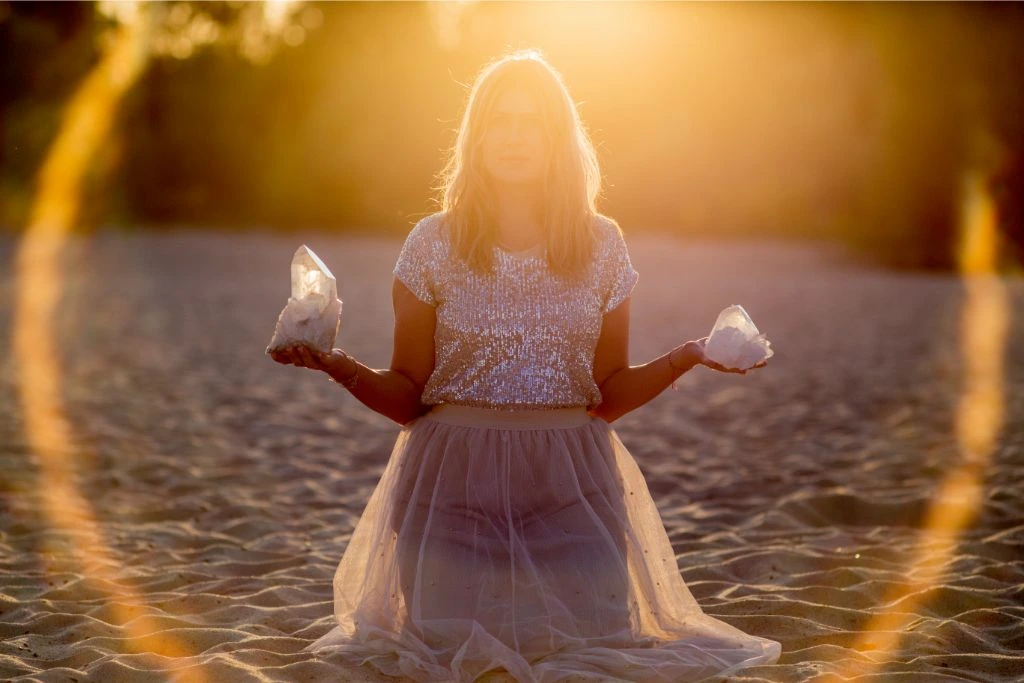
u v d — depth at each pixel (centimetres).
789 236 4084
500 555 335
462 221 339
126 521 539
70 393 913
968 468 637
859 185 3488
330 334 315
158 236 3816
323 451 707
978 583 427
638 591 348
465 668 323
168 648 362
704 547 493
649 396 349
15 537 505
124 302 1712
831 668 330
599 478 347
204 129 4766
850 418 820
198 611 407
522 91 338
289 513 556
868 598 415
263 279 2200
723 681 318
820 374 1052
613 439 360
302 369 1081
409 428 357
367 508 362
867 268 2802
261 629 381
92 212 4562
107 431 752
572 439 344
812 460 675
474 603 332
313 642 363
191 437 745
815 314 1653
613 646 335
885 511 546
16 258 2636
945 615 400
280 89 4928
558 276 339
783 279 2359
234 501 574
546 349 339
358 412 853
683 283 2208
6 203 4428
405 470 348
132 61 4816
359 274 2375
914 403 884
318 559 474
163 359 1132
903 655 350
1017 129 3098
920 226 3139
